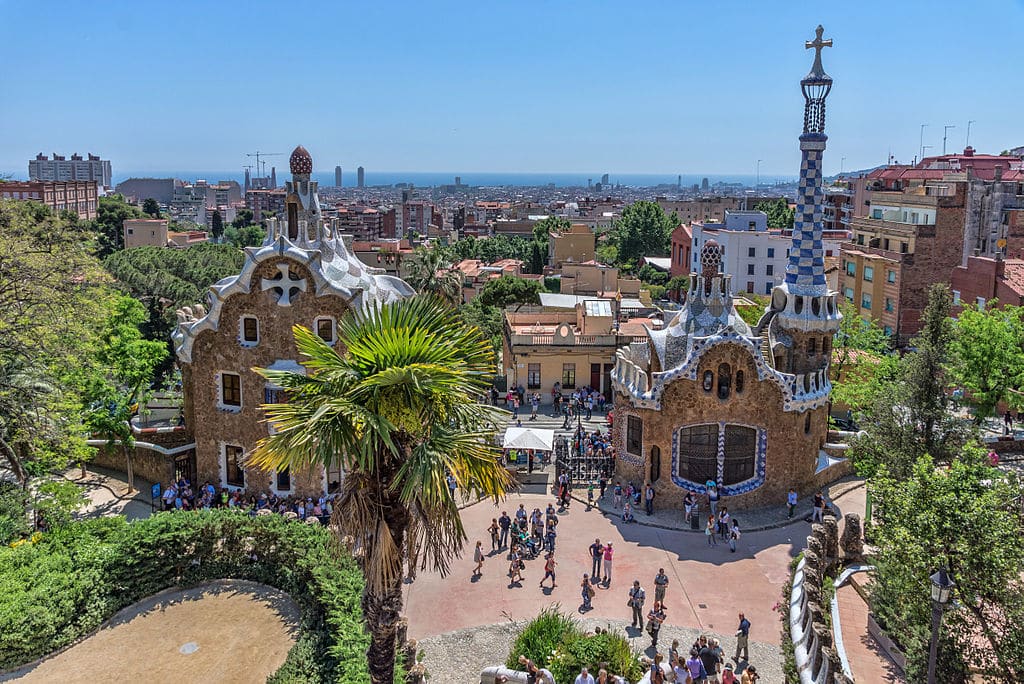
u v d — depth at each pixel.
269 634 30.08
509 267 138.25
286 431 20.34
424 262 80.62
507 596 36.62
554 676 27.75
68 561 31.72
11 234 44.09
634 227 180.50
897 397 40.31
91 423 46.09
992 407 54.44
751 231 133.75
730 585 37.88
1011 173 104.00
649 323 77.00
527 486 50.16
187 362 46.50
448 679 30.28
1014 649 23.98
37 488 39.38
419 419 20.64
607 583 37.94
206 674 27.59
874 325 76.31
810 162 49.12
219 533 34.25
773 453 46.62
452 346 21.83
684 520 45.12
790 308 50.09
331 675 25.56
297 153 45.94
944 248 87.75
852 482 50.50
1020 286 74.50
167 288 89.12
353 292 43.91
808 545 35.03
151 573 32.88
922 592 25.59
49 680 27.28
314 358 21.75
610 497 48.25
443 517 20.72
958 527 25.25
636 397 46.41
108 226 181.88
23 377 41.75
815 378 48.41
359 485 20.95
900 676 28.36
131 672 27.75
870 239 98.38
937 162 142.50
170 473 47.88
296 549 33.47
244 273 44.34
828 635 28.39
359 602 29.44
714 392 45.81
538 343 70.50
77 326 42.47
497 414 23.05
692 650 28.88
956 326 54.84
